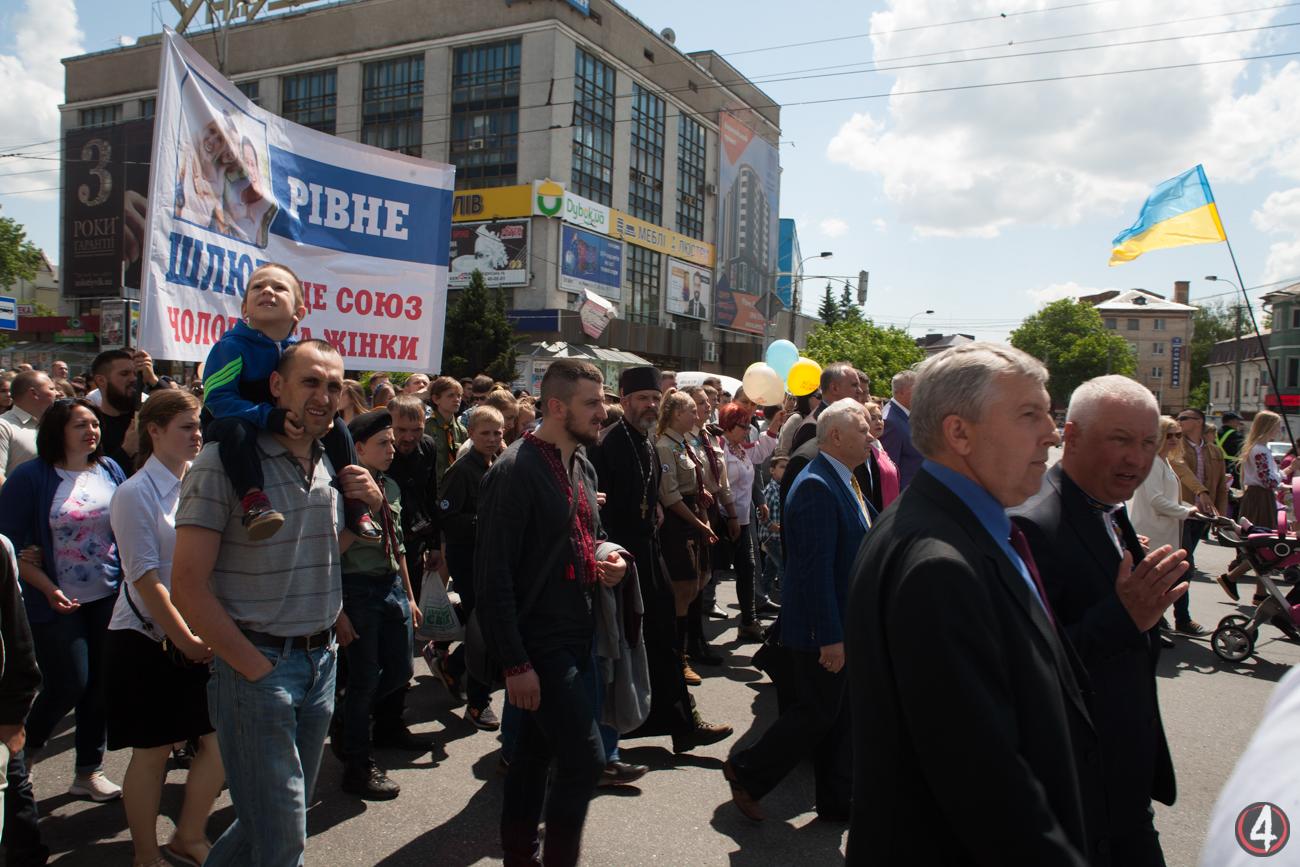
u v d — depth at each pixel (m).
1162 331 84.00
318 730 2.59
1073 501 2.26
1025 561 1.89
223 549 2.40
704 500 5.63
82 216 45.38
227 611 2.39
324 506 2.59
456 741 4.65
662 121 47.06
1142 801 2.10
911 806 1.51
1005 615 1.52
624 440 4.33
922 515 1.61
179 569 2.29
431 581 5.09
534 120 38.78
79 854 3.34
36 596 3.66
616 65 42.62
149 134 43.78
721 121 52.28
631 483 4.28
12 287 64.81
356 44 42.38
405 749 4.51
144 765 3.11
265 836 2.37
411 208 5.98
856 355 40.88
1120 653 2.09
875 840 1.55
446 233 6.23
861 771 1.60
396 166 5.88
